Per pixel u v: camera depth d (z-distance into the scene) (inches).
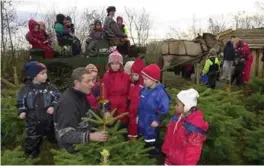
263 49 572.4
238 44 515.5
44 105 186.5
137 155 145.2
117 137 148.3
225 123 193.0
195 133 133.2
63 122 142.0
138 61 197.8
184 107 138.7
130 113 194.5
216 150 195.6
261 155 195.8
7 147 212.2
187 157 132.6
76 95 147.6
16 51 531.8
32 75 187.2
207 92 219.5
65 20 376.8
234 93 241.8
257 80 276.2
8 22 550.6
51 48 362.3
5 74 409.1
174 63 488.1
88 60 352.2
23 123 219.1
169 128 146.2
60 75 348.8
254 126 219.6
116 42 374.3
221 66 529.3
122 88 197.3
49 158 187.2
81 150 140.1
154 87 181.2
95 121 140.9
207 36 500.7
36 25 349.7
